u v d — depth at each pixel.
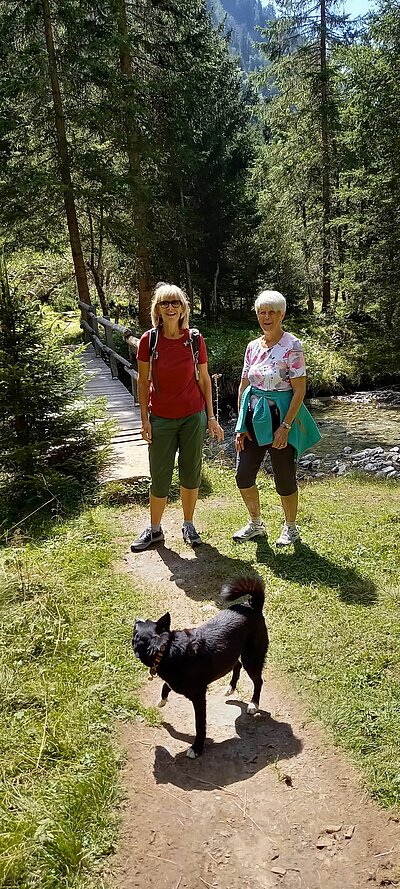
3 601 3.84
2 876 2.08
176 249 17.84
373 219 16.64
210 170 18.34
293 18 18.50
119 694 3.06
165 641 2.64
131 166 15.06
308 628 3.57
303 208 22.05
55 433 6.14
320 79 18.20
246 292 21.44
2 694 3.01
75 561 4.46
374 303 17.31
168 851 2.23
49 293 19.22
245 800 2.45
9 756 2.62
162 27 14.90
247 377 4.43
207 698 3.10
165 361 4.35
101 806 2.40
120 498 5.86
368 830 2.30
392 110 15.69
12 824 2.27
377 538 4.75
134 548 4.73
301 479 8.24
